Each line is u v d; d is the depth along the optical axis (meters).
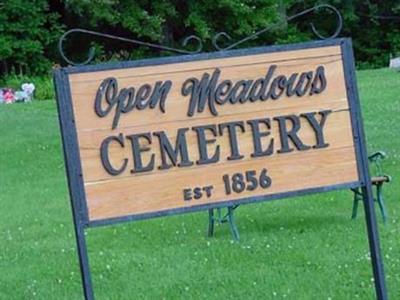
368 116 16.38
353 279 7.51
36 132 16.69
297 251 8.27
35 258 8.61
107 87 5.92
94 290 7.64
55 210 10.55
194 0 29.08
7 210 10.67
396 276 7.44
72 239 9.20
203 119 6.02
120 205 5.93
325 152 6.16
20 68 27.92
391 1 32.16
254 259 8.14
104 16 27.67
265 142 6.09
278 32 30.20
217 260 8.18
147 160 5.96
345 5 31.70
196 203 6.00
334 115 6.17
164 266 8.12
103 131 5.92
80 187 5.89
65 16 29.25
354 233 8.73
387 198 9.85
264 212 9.65
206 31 29.03
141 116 5.96
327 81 6.16
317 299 7.20
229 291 7.47
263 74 6.09
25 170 13.38
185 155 6.00
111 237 9.06
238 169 6.05
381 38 32.69
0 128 17.30
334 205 9.78
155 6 28.75
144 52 29.22
